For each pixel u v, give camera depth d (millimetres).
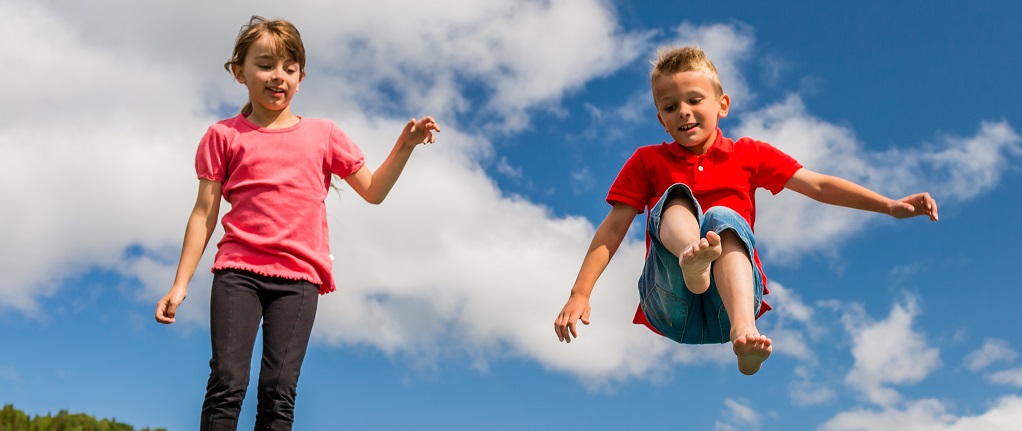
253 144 4258
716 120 4484
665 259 4070
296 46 4355
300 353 3959
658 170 4500
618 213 4523
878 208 4281
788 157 4535
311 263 4133
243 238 4043
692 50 4496
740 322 3617
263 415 3846
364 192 4422
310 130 4398
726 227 3779
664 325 4387
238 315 3873
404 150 4328
